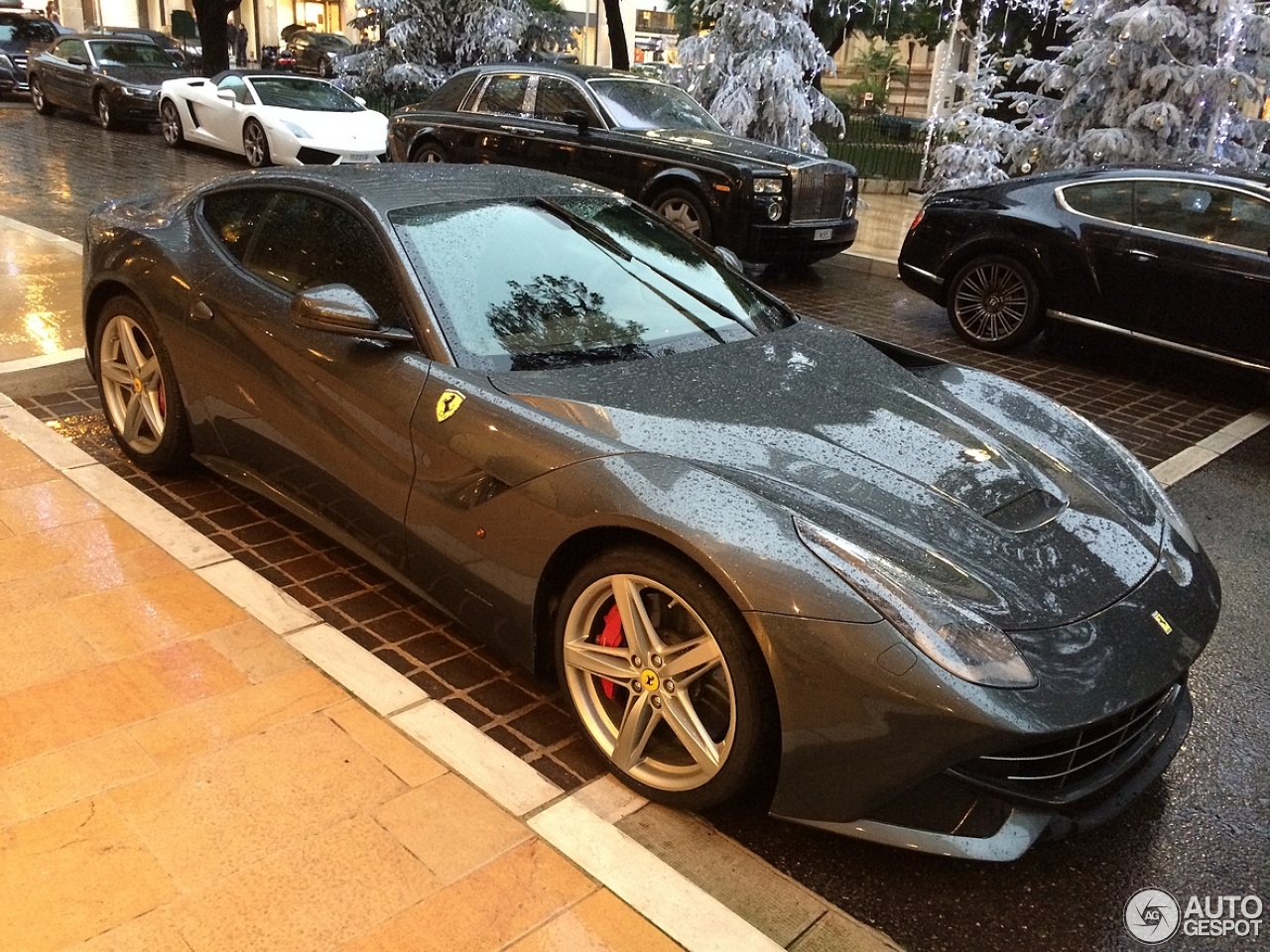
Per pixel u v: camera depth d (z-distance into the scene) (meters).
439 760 2.72
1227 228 6.85
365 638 3.38
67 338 5.73
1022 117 12.84
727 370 3.28
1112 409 6.70
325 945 2.13
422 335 3.18
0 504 3.94
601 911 2.28
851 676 2.27
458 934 2.19
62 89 17.66
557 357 3.22
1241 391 7.26
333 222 3.58
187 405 4.02
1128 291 7.20
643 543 2.58
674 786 2.62
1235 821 2.86
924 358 3.98
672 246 4.02
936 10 18.92
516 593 2.87
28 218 9.34
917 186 17.11
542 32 21.33
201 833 2.41
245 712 2.85
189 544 3.76
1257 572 4.47
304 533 4.05
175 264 4.00
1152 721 2.67
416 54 20.25
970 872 2.58
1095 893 2.55
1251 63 10.26
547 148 10.05
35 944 2.08
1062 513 2.88
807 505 2.56
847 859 2.58
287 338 3.51
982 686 2.25
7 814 2.42
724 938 2.23
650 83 10.62
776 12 13.13
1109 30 10.48
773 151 9.52
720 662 2.44
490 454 2.87
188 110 14.91
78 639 3.14
